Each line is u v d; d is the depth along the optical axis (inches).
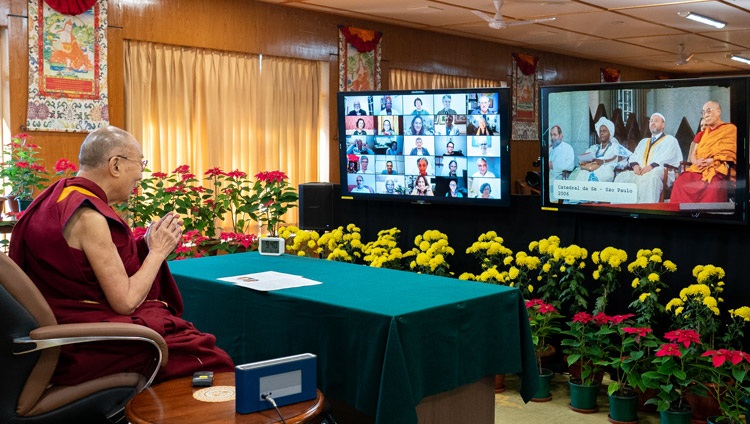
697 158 162.2
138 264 105.7
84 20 265.9
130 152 104.9
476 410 117.4
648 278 162.4
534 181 296.8
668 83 164.6
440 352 106.5
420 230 221.0
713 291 159.2
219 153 312.2
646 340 157.1
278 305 115.3
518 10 346.3
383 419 97.0
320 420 94.8
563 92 182.5
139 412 82.4
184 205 216.5
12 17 250.1
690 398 147.9
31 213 101.0
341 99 225.8
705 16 357.7
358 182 227.9
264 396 83.0
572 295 178.7
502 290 118.7
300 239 207.8
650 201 171.5
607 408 161.3
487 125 199.5
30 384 89.1
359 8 337.7
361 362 102.7
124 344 98.3
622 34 419.2
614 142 175.6
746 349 157.4
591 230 186.2
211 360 105.7
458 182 207.3
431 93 208.4
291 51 335.9
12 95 251.4
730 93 155.2
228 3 310.3
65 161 213.0
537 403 164.2
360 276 130.5
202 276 131.2
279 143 336.8
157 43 291.6
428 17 362.9
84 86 266.7
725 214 159.2
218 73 311.6
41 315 89.1
